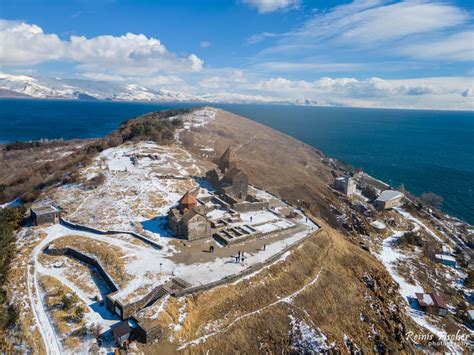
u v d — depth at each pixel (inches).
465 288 2935.5
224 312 1840.6
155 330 1546.5
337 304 2166.6
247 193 3420.3
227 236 2559.1
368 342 2010.3
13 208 2576.3
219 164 3848.4
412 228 4111.7
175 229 2497.5
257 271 2161.7
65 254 2172.7
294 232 2844.5
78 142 6860.2
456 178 6988.2
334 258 2630.4
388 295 2496.3
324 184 5027.1
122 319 1636.3
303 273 2320.4
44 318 1627.7
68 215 2625.5
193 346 1600.6
